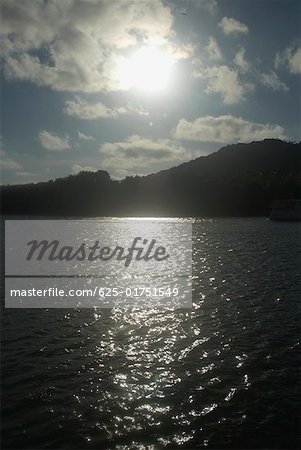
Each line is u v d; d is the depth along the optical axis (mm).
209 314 34438
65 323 32375
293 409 19484
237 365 24016
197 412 19312
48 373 23109
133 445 17125
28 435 17656
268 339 28109
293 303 37594
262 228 142875
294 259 65875
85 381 22188
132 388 21469
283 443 17219
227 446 17047
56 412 19266
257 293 41781
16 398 20391
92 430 18000
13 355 25656
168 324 31875
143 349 26688
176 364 24281
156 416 18984
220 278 50312
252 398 20391
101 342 27984
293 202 182750
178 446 17078
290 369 23438
